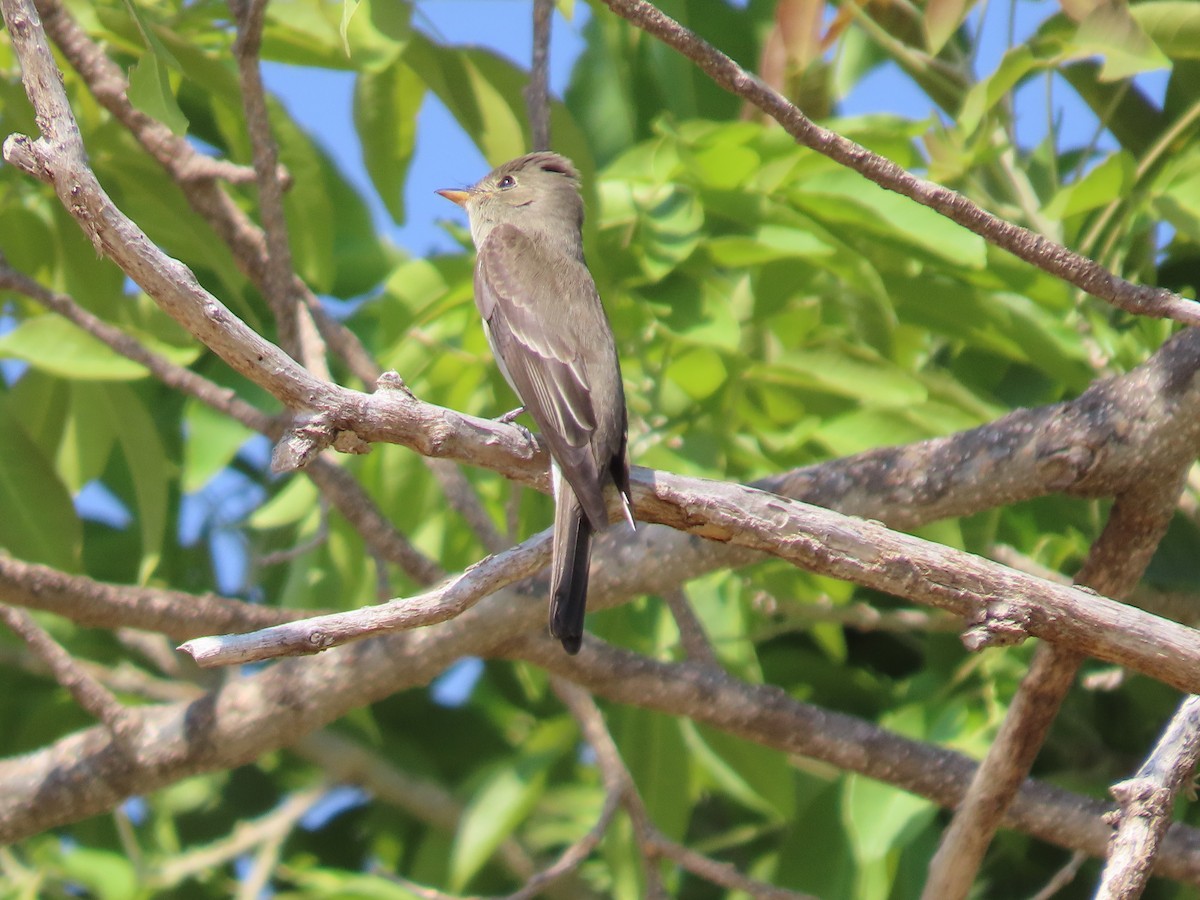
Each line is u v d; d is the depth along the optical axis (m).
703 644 10.15
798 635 12.54
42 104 6.18
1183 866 9.29
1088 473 8.27
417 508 11.09
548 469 7.27
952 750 9.94
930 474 8.64
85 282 11.00
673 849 9.66
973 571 6.76
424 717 13.34
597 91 12.16
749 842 12.73
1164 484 8.24
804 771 11.80
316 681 9.71
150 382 12.96
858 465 8.83
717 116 11.54
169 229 10.94
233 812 13.65
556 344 8.80
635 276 9.78
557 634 7.07
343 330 10.56
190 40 10.60
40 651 9.68
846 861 10.73
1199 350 8.19
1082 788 10.98
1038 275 9.80
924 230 9.27
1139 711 11.64
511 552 6.56
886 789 10.06
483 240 10.21
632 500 6.92
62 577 9.63
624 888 10.99
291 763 13.78
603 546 9.39
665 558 9.30
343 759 12.70
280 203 10.00
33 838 12.45
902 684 12.34
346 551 10.96
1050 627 6.74
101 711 9.71
